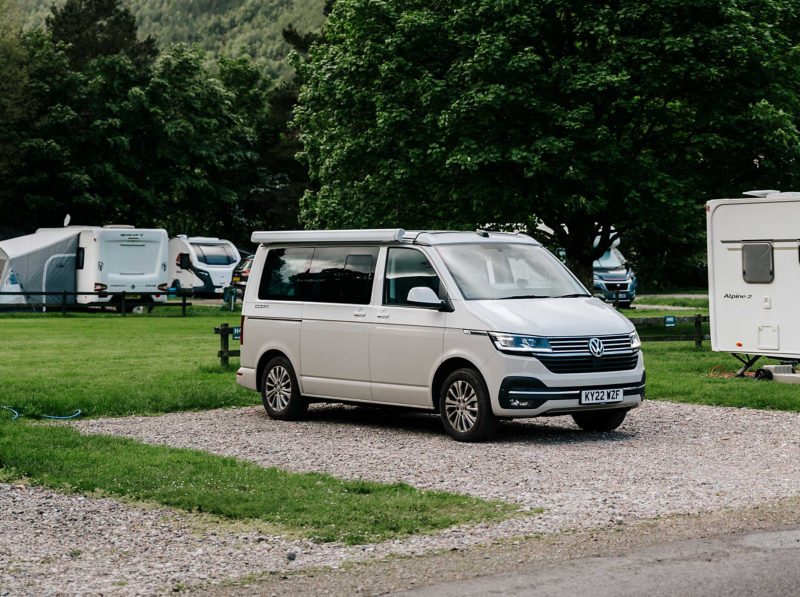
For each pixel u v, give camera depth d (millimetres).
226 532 6895
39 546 6590
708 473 8766
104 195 51688
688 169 26594
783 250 15109
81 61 59094
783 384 14703
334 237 12023
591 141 24359
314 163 31047
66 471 8742
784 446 10172
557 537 6695
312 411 13258
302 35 63906
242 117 61688
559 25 25344
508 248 11539
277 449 10180
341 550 6445
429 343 10805
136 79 53125
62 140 50344
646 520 7121
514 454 9734
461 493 7992
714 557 6148
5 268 34844
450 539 6668
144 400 13289
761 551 6270
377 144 26484
